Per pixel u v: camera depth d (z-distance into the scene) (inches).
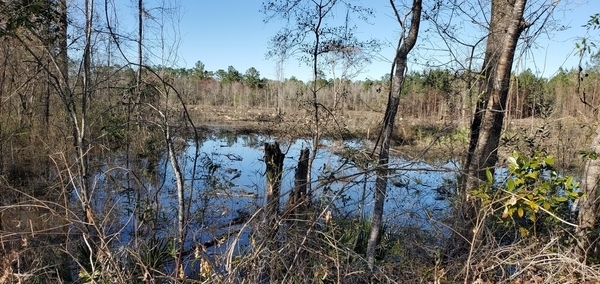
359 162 199.3
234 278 136.1
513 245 152.7
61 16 195.6
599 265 149.6
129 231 191.9
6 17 172.7
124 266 142.0
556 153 297.1
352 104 684.7
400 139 574.6
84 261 166.6
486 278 156.7
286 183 268.5
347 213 219.6
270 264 137.9
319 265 146.6
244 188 301.7
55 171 293.1
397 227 221.1
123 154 291.4
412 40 187.3
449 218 207.2
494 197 139.8
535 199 131.9
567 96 450.6
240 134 847.1
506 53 202.2
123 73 276.4
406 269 171.8
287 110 903.1
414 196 291.7
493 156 207.3
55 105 394.0
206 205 202.5
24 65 308.5
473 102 273.7
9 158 319.0
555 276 148.4
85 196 167.9
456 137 364.2
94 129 295.4
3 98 280.2
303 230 152.8
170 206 220.5
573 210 193.0
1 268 143.5
